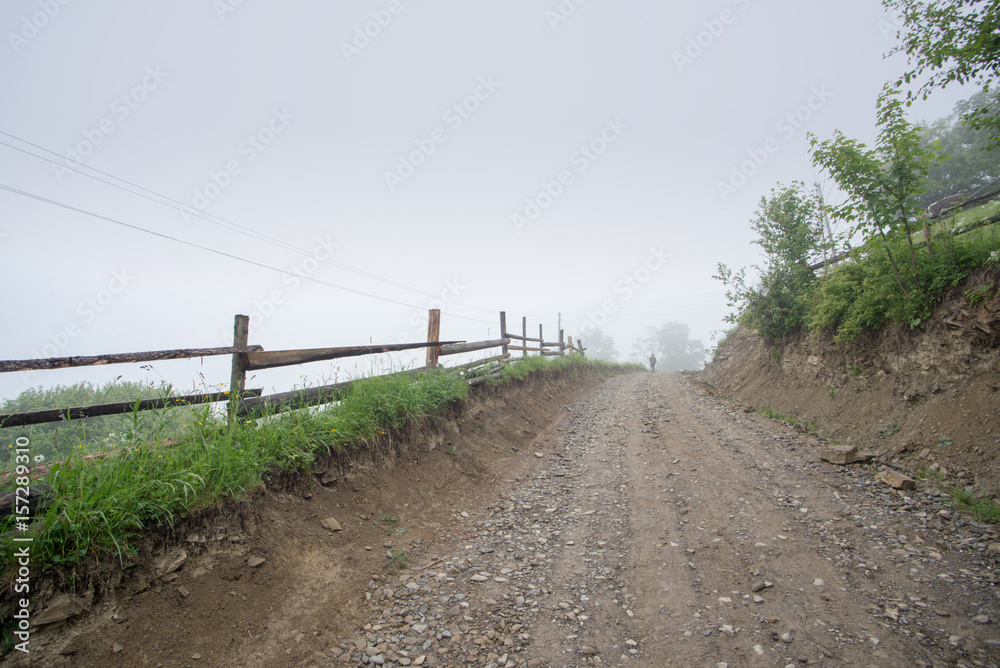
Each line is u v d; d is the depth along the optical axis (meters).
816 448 7.24
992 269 5.87
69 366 3.16
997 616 3.27
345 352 5.83
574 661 3.18
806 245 10.34
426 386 7.04
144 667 2.64
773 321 10.52
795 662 3.01
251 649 3.02
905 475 5.71
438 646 3.33
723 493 5.96
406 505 5.27
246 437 4.08
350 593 3.80
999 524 4.45
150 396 5.27
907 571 3.95
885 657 2.98
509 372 10.73
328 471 4.70
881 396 7.23
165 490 3.21
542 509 5.98
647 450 8.20
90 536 2.79
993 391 5.59
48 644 2.45
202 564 3.25
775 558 4.34
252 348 4.53
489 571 4.43
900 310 7.00
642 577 4.24
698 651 3.20
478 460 7.12
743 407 10.91
